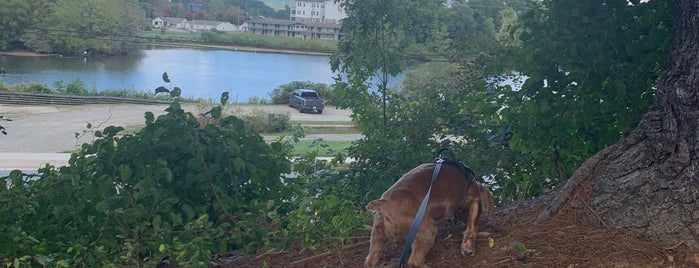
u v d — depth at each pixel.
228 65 89.50
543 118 7.48
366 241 6.04
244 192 7.65
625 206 5.30
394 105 11.31
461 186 5.18
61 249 6.28
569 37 7.18
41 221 6.50
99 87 68.38
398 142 9.38
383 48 12.03
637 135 5.60
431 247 5.39
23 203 6.40
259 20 124.19
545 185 8.35
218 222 6.93
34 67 79.38
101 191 6.38
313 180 9.29
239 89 70.38
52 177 6.86
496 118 8.04
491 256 5.27
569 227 5.48
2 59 83.00
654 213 5.13
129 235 6.29
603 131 7.48
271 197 7.71
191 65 87.69
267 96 65.00
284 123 46.66
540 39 7.46
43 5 89.19
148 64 87.31
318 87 63.66
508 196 8.41
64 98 55.56
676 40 5.66
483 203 5.48
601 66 7.20
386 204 4.99
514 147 7.71
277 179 7.86
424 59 13.86
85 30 91.62
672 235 5.03
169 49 106.44
